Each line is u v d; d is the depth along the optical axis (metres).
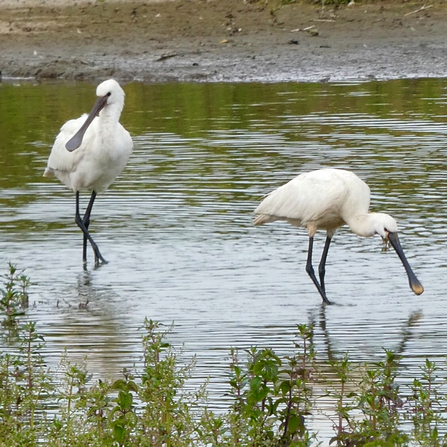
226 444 7.63
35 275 13.77
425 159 18.55
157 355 8.64
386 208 15.91
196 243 14.93
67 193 17.67
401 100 23.81
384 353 10.80
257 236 15.27
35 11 32.66
